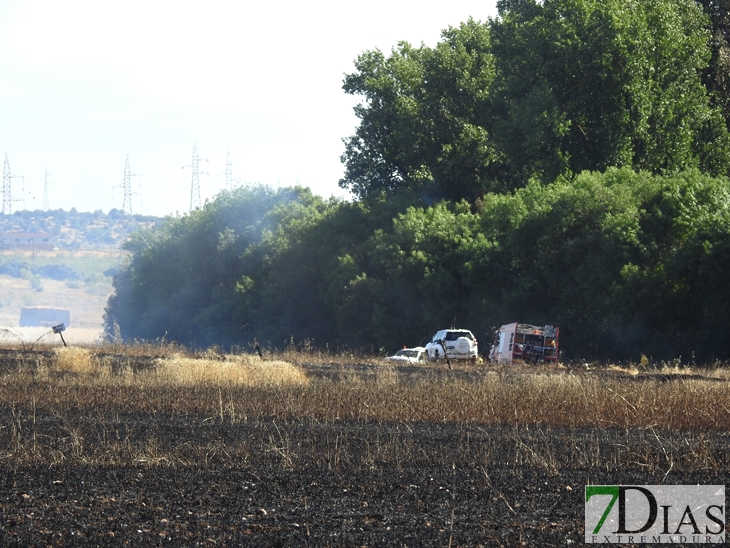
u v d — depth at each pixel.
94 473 39.94
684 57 173.50
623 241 139.50
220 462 42.81
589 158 178.50
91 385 74.06
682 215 137.50
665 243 142.00
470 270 162.25
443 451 45.72
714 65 193.00
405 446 46.66
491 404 61.25
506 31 199.25
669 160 172.00
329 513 32.66
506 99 190.75
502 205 165.25
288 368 82.44
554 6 177.12
